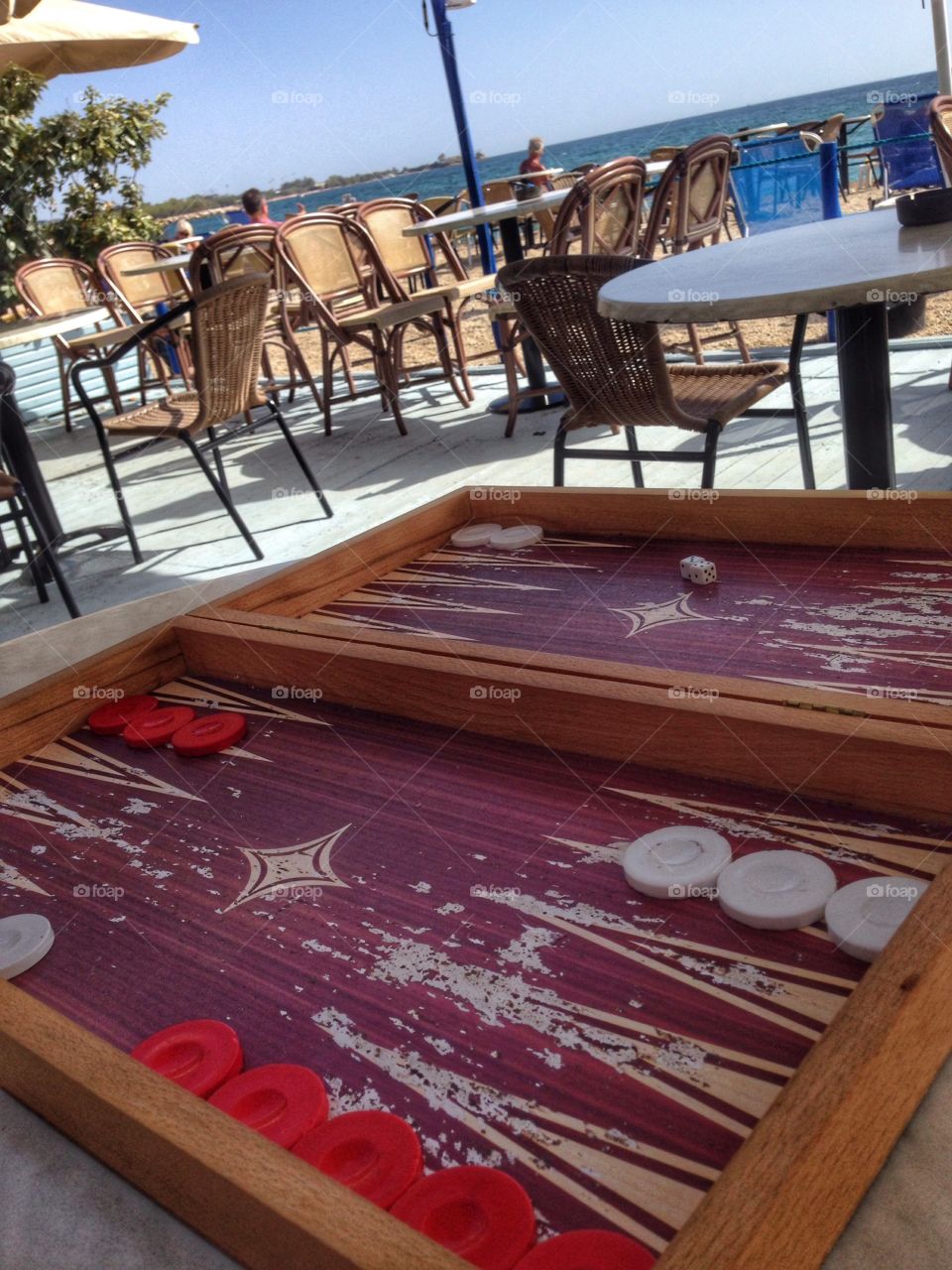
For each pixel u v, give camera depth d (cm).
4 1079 71
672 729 93
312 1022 73
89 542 423
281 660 128
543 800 95
